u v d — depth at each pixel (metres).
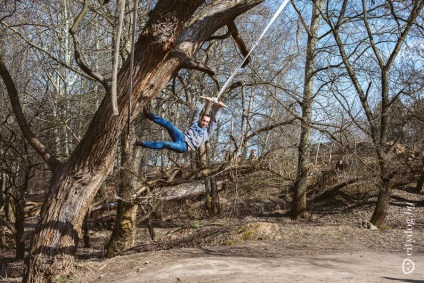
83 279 12.38
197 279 11.11
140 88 11.47
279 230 18.89
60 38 26.22
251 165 19.27
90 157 12.37
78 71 19.73
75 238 12.62
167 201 27.11
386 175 19.89
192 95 23.30
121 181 18.58
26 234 27.58
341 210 25.16
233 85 17.30
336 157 24.67
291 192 25.61
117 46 7.23
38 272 12.20
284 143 20.72
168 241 20.48
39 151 13.20
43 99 21.91
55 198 12.52
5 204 24.42
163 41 10.98
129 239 19.25
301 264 12.57
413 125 23.00
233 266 12.30
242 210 25.25
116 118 11.71
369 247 15.86
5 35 21.11
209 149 22.70
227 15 12.02
